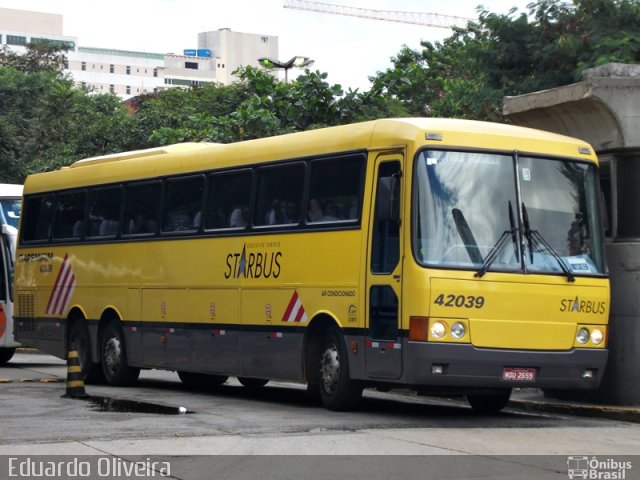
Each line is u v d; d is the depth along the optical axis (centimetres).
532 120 1647
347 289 1356
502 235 1295
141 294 1792
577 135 1584
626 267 1509
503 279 1278
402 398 1744
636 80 1502
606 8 2152
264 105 2788
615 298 1516
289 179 1489
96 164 1973
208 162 1669
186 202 1708
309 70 2780
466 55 2383
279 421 1256
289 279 1461
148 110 5303
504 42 2244
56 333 2027
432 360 1237
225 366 1591
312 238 1424
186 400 1572
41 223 2108
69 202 2025
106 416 1299
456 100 2875
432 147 1284
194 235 1672
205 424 1216
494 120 2262
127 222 1848
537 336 1291
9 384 1861
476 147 1306
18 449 1016
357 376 1337
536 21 2223
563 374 1312
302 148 1472
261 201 1539
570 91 1539
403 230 1270
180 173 1728
